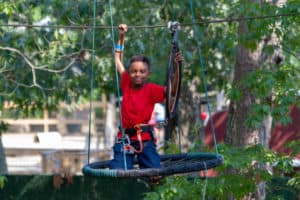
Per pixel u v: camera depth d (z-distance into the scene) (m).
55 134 40.03
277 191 25.47
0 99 25.45
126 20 25.80
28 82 25.08
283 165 20.36
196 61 27.27
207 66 27.52
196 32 25.08
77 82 25.70
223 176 20.20
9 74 25.31
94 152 33.62
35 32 24.80
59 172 25.62
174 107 13.72
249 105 21.45
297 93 20.67
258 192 21.83
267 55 21.86
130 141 13.96
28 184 25.58
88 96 28.14
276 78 20.50
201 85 27.98
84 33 24.77
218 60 27.91
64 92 25.80
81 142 42.62
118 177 13.15
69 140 42.75
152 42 25.44
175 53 13.75
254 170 20.50
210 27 26.86
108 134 42.38
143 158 13.98
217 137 34.12
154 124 14.02
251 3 20.23
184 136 27.97
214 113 36.53
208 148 20.91
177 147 21.98
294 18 20.08
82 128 46.84
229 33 24.36
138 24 26.16
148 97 14.01
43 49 24.91
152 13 25.78
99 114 52.06
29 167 40.97
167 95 13.62
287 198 25.48
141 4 26.05
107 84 26.34
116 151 14.09
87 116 49.78
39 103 26.45
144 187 25.52
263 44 21.75
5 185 25.48
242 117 21.64
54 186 25.59
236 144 21.83
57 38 24.11
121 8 25.88
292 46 21.27
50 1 24.28
